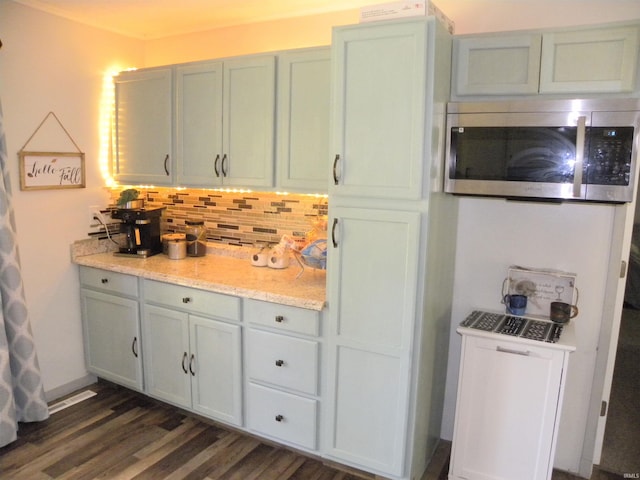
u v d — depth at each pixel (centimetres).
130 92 300
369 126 198
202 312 254
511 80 201
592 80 188
